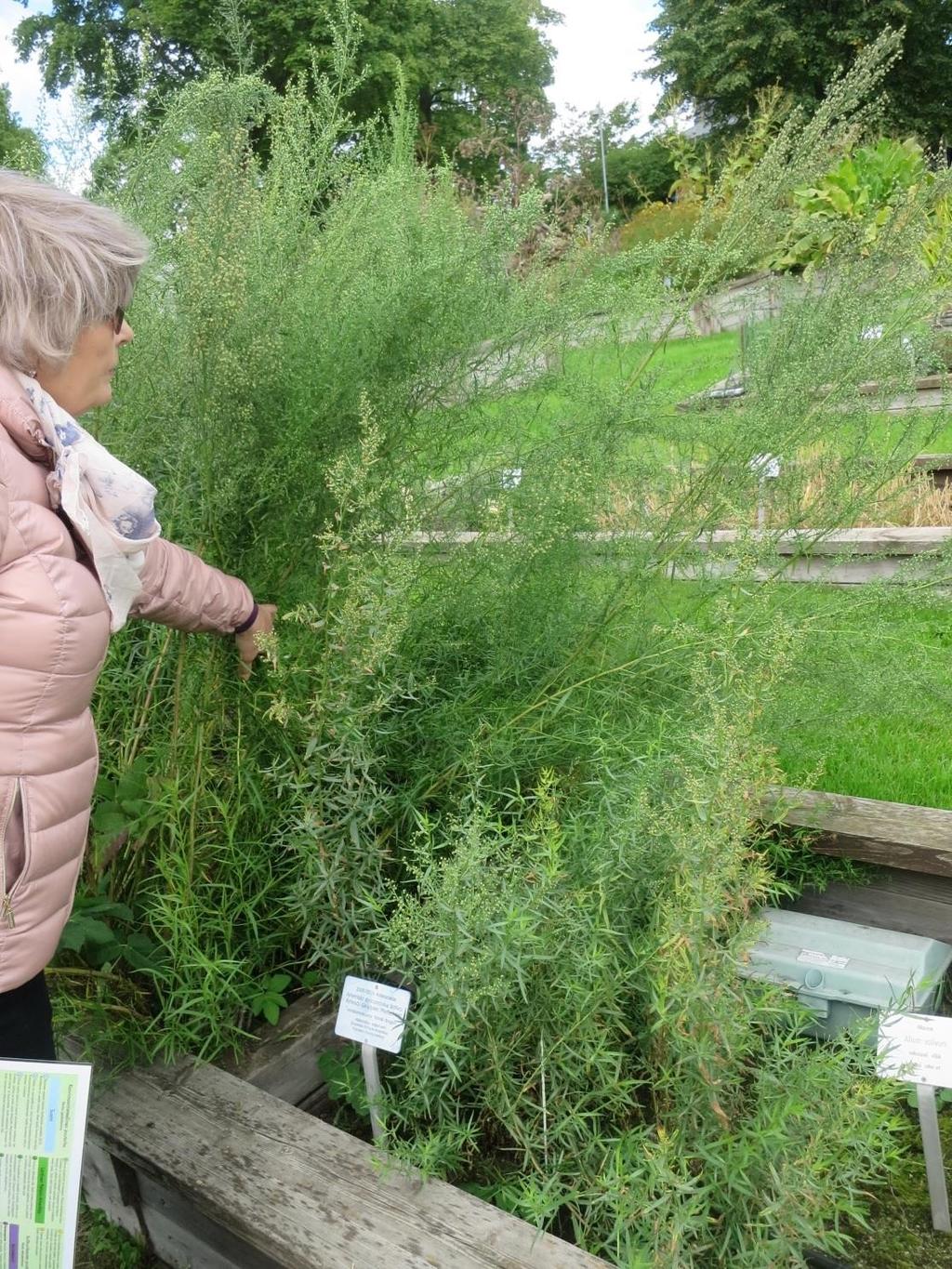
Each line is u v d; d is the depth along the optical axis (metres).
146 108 2.35
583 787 2.24
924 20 20.17
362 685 2.00
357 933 1.99
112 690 2.30
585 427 2.27
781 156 2.42
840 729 2.55
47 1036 1.67
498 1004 1.62
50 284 1.47
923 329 2.39
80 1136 1.39
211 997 1.94
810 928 2.27
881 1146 1.59
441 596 2.34
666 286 2.51
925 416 2.73
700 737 1.70
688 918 1.52
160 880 2.20
